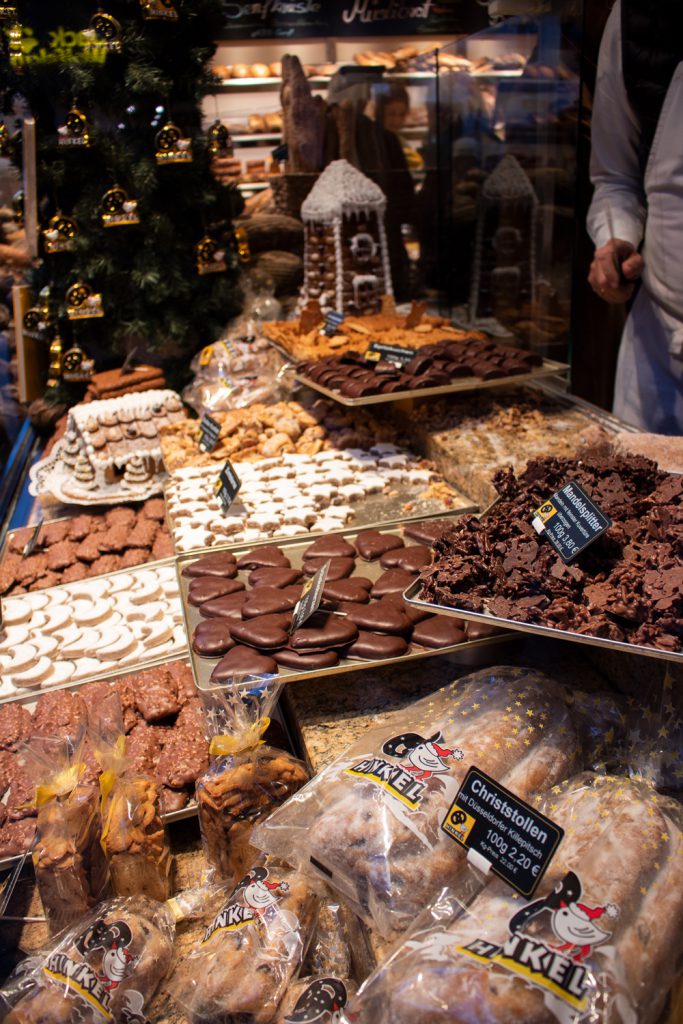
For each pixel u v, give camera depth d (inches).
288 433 142.2
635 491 81.7
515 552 73.8
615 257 126.3
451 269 191.6
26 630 104.3
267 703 73.0
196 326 175.3
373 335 157.2
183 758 79.0
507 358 135.3
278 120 202.1
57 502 145.9
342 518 112.5
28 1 139.3
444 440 125.2
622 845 53.2
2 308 162.2
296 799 62.1
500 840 53.7
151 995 59.6
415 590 75.1
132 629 103.4
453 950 48.3
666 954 48.6
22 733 86.7
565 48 127.0
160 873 68.7
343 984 56.6
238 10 210.7
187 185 160.4
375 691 80.8
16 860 72.5
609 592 66.6
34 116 151.2
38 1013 56.7
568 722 68.2
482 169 165.9
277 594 89.6
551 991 44.2
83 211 155.6
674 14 109.9
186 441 143.6
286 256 197.5
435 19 219.0
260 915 59.6
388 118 189.3
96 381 162.7
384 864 55.3
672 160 115.9
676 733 66.7
